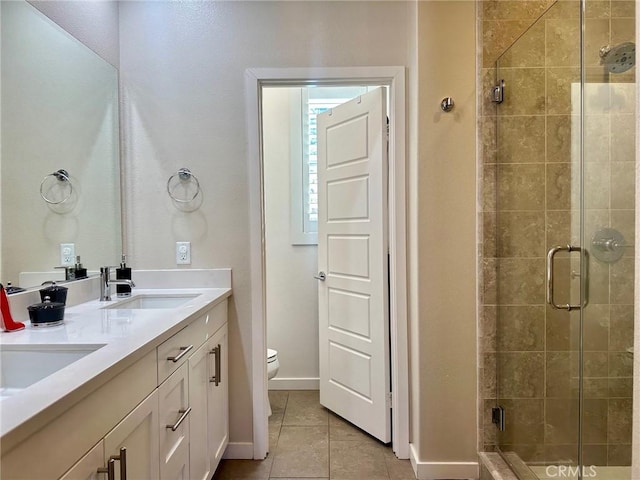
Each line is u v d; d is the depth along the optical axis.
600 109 1.66
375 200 2.13
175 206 2.02
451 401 1.86
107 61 1.89
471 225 1.86
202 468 1.54
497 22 1.83
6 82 1.27
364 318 2.23
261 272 2.03
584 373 1.74
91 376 0.78
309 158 2.89
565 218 1.76
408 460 1.98
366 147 2.19
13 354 1.02
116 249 1.96
